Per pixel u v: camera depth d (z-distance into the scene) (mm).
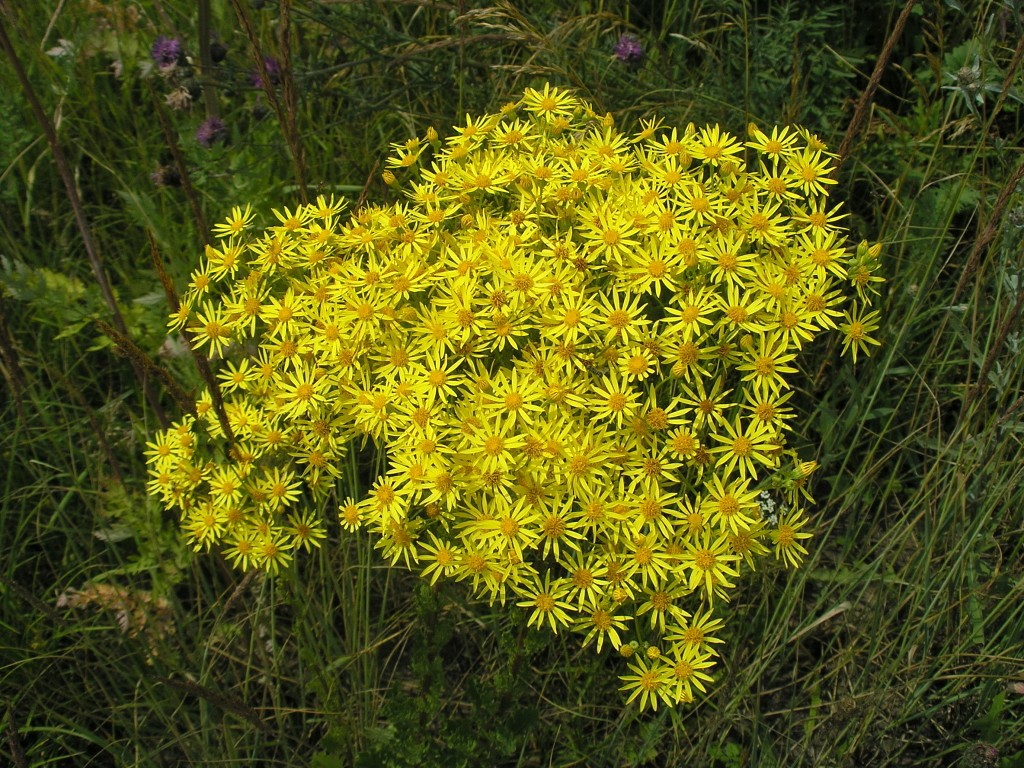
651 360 396
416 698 448
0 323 490
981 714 487
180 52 566
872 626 505
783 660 507
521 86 658
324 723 502
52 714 474
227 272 462
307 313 436
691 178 432
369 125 663
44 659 499
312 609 514
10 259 632
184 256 623
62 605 521
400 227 442
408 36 651
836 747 497
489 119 478
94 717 484
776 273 410
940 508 531
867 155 641
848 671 523
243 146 602
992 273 552
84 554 562
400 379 411
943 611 476
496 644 526
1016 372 535
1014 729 480
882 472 587
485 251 419
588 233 421
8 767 475
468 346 410
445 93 676
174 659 512
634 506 386
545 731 505
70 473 542
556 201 437
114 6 674
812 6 678
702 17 667
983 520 477
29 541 527
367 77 654
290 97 479
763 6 712
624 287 408
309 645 489
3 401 586
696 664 396
